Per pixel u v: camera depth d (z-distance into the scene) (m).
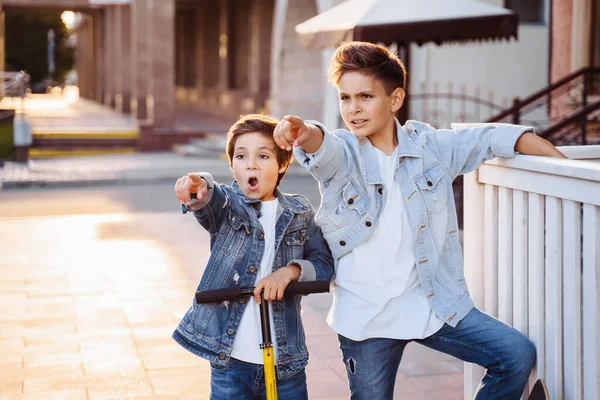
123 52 28.44
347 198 2.73
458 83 15.29
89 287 6.82
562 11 12.82
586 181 2.59
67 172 15.56
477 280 3.26
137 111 23.05
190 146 19.64
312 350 5.05
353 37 8.47
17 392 4.36
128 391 4.38
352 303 2.78
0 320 5.79
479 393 2.84
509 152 2.85
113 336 5.40
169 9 20.02
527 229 2.97
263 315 2.54
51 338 5.35
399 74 2.69
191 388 4.43
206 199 2.59
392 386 2.88
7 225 10.16
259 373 2.70
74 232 9.60
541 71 15.42
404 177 2.75
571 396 2.78
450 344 2.81
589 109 8.72
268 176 2.66
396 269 2.75
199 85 32.41
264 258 2.71
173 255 8.19
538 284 2.92
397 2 8.77
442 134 2.88
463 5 8.81
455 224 2.87
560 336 2.82
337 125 15.33
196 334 2.70
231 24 27.45
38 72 50.19
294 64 17.78
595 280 2.60
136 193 13.55
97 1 24.95
